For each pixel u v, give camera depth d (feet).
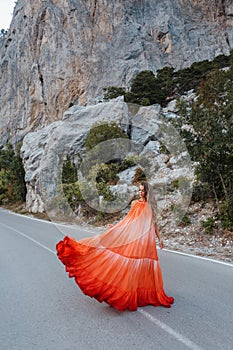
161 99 100.07
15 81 195.62
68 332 12.19
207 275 20.02
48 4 180.55
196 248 29.17
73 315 13.87
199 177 34.24
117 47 165.27
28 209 82.89
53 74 170.60
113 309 14.38
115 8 173.47
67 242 13.80
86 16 175.32
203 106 35.53
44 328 12.64
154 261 14.57
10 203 107.86
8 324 13.17
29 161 81.71
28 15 191.52
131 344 11.08
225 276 19.76
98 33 171.94
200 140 33.76
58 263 24.03
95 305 15.03
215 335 11.68
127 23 170.81
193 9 184.96
